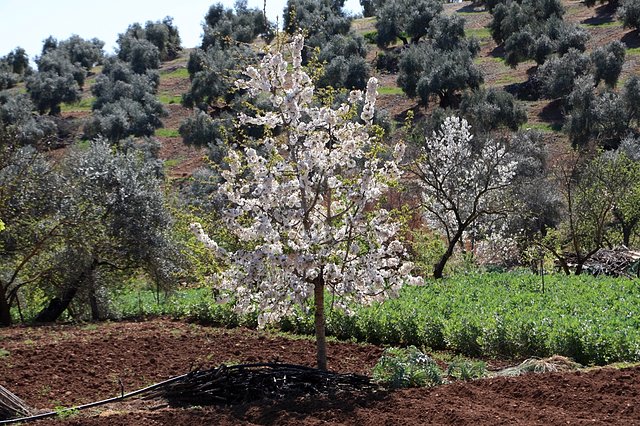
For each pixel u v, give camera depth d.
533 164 39.84
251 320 19.89
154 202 24.33
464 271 28.81
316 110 11.30
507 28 76.38
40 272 23.47
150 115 71.06
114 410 10.55
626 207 33.72
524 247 34.62
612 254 32.50
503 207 31.20
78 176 24.50
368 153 11.05
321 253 10.55
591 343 14.07
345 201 11.52
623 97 55.75
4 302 22.53
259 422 9.31
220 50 70.81
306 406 9.75
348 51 69.88
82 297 23.72
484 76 72.31
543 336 14.84
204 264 12.03
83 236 22.86
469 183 30.98
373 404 9.66
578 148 48.00
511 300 19.62
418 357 11.22
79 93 79.81
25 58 101.12
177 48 106.94
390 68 77.38
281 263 10.35
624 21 76.56
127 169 24.64
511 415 8.88
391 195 31.36
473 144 39.25
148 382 12.63
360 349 15.89
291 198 10.84
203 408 10.14
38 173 23.56
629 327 14.71
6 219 22.75
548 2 79.88
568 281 24.33
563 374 10.67
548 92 64.12
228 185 11.12
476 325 15.88
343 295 11.12
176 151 64.81
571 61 63.62
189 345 15.96
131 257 23.73
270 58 11.33
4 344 15.94
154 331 17.95
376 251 10.87
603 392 9.73
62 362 13.91
